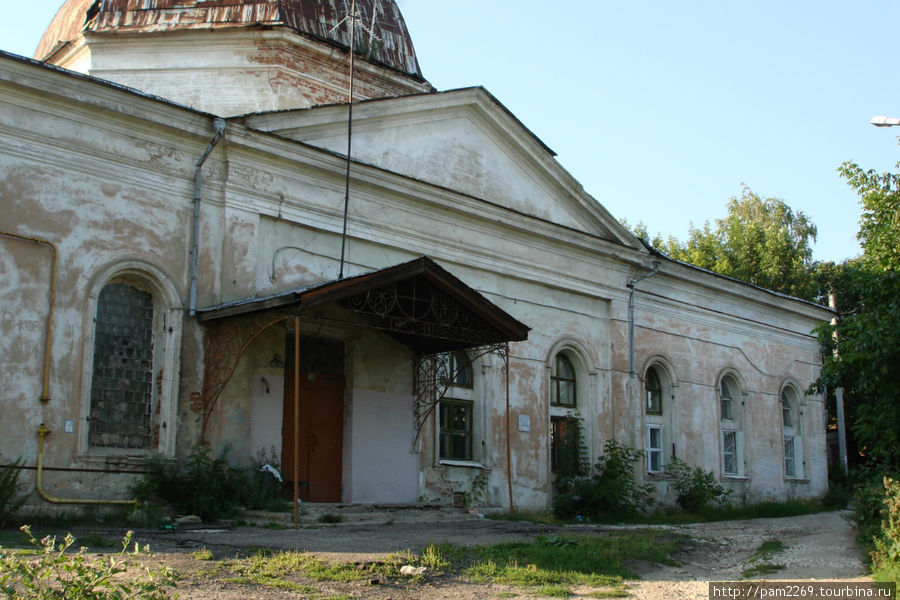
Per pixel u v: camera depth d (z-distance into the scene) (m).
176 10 18.83
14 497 12.09
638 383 22.02
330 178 16.36
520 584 8.79
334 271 16.27
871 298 14.74
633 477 20.66
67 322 12.98
